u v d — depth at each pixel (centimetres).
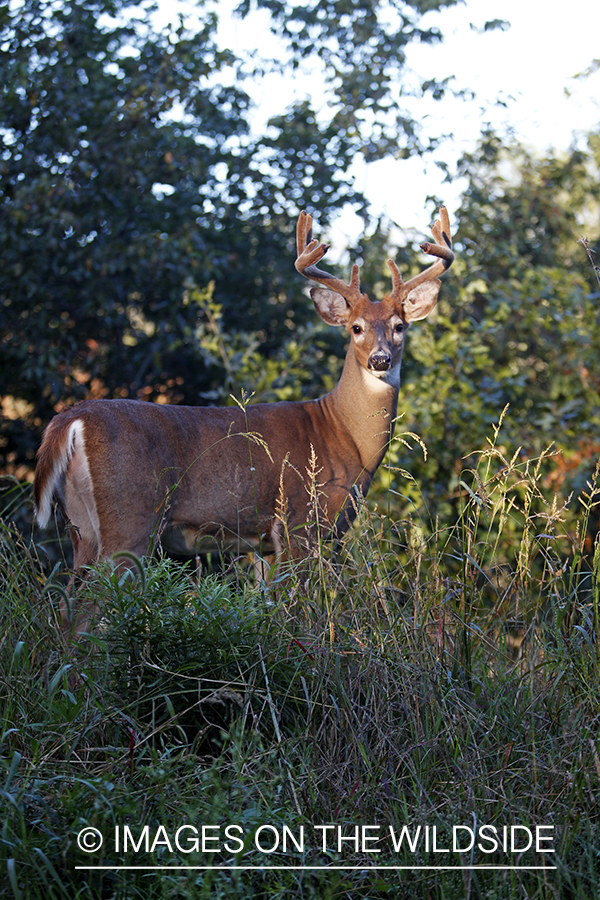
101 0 957
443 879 226
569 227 1120
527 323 860
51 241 838
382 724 287
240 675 294
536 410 877
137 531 448
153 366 991
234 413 502
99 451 436
